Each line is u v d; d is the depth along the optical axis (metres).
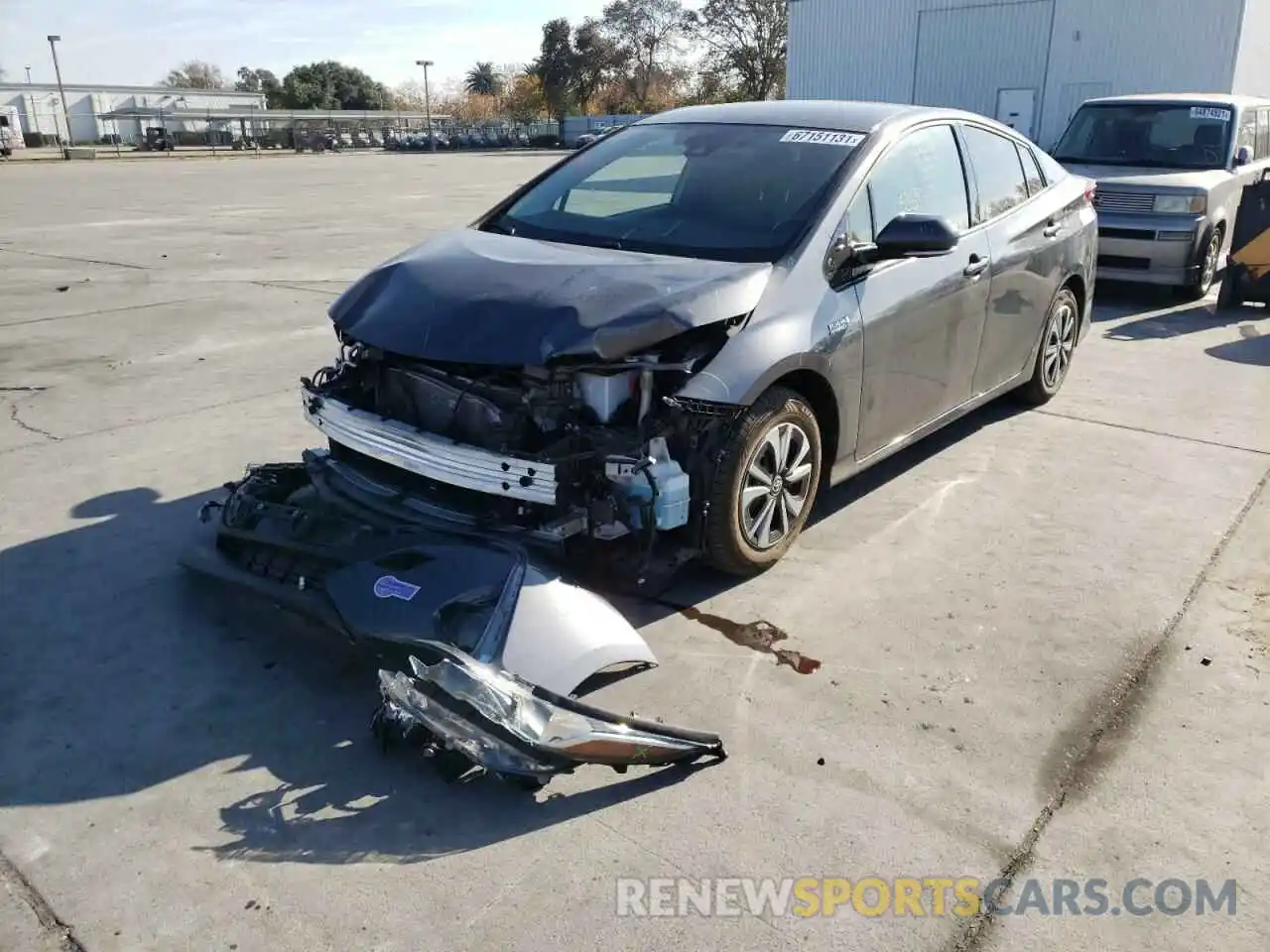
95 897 2.42
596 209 4.48
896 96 28.00
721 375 3.50
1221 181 9.71
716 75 73.75
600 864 2.54
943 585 4.00
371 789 2.81
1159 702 3.22
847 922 2.36
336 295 10.27
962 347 4.92
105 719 3.11
